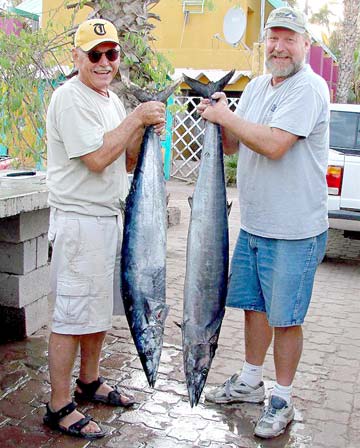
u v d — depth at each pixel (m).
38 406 3.45
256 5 16.03
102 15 6.07
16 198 3.68
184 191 12.09
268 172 3.15
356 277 6.71
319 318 5.20
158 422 3.33
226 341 4.52
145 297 2.87
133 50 6.10
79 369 3.82
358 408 3.60
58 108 2.95
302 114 2.96
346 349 4.50
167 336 4.55
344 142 6.92
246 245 3.40
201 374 2.92
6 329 4.39
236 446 3.13
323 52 17.98
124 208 2.90
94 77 2.99
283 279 3.17
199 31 14.73
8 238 4.23
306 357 4.32
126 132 2.91
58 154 3.05
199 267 2.85
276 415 3.26
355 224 6.62
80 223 3.04
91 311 3.11
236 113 3.39
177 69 14.07
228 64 14.20
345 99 16.53
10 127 5.81
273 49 3.01
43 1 13.98
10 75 5.76
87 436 3.12
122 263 2.90
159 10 14.88
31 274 4.39
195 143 13.78
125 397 3.48
